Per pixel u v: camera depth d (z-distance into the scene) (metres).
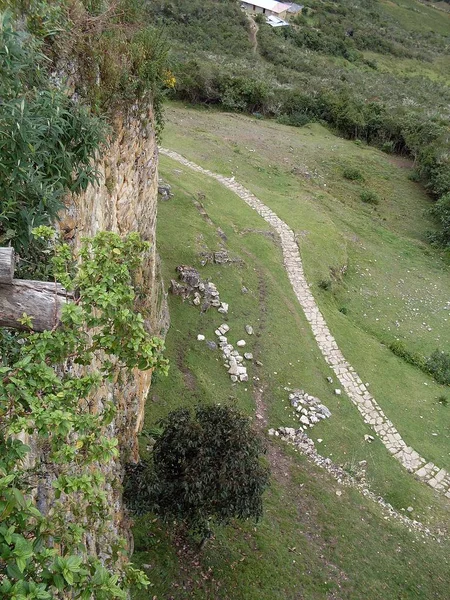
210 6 83.62
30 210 6.82
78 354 5.73
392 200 47.50
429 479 22.31
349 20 107.62
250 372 23.95
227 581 14.59
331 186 46.50
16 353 6.04
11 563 3.92
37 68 7.69
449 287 37.91
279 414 22.80
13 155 6.59
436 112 61.75
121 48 12.88
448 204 43.38
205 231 30.58
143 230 17.47
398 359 29.03
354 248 38.53
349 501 19.59
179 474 13.09
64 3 9.48
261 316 27.34
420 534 19.38
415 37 116.44
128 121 13.89
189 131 46.34
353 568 16.88
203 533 13.54
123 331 5.64
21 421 4.77
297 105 57.12
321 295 31.38
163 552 14.51
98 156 10.82
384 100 65.25
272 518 17.61
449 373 28.83
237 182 40.44
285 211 38.44
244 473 12.74
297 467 20.39
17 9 7.99
